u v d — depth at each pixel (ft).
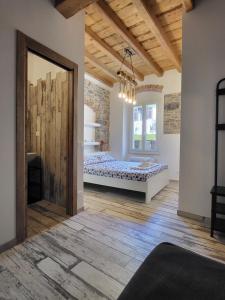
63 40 8.44
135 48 13.39
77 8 7.98
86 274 5.40
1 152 6.23
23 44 6.68
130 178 11.96
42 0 7.43
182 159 9.52
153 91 18.81
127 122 20.63
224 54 8.46
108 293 4.78
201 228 8.32
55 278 5.23
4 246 6.38
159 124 18.75
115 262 5.92
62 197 10.59
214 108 8.70
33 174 11.68
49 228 8.07
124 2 10.07
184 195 9.50
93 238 7.32
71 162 9.29
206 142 8.93
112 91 20.84
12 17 6.39
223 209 7.67
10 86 6.40
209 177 8.89
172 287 2.81
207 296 2.63
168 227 8.37
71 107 9.14
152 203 11.48
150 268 3.25
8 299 4.56
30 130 12.37
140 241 7.18
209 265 3.30
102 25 11.94
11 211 6.59
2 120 6.22
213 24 8.64
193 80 9.16
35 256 6.14
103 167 13.89
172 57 14.30
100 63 16.48
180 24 11.48
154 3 9.93
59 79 10.27
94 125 18.29
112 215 9.57
